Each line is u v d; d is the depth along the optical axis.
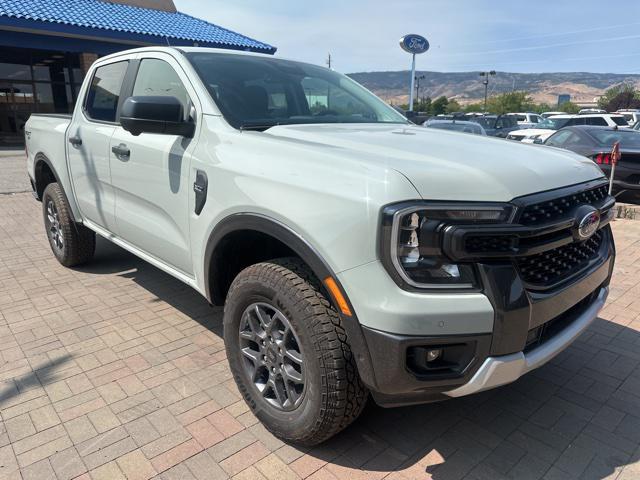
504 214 1.94
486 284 1.91
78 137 4.04
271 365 2.45
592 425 2.65
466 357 1.97
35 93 20.03
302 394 2.29
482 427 2.62
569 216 2.19
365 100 3.80
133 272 4.81
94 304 4.05
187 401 2.77
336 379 2.12
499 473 2.30
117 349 3.33
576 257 2.44
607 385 3.02
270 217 2.26
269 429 2.48
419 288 1.88
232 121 2.80
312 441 2.34
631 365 3.25
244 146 2.54
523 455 2.41
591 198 2.47
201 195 2.69
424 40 27.06
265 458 2.36
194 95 2.95
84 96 4.20
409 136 2.75
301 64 3.78
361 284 1.94
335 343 2.11
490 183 2.01
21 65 19.47
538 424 2.65
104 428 2.54
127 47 19.80
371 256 1.91
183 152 2.85
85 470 2.26
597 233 2.74
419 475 2.27
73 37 18.25
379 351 1.93
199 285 2.90
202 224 2.71
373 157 2.16
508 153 2.43
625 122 17.36
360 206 1.93
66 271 4.83
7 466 2.27
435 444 2.48
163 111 2.73
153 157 3.09
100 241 5.85
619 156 7.49
